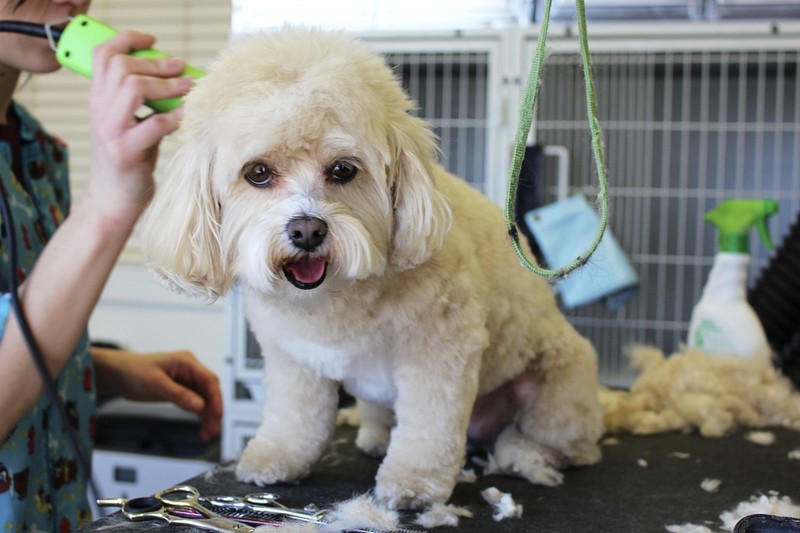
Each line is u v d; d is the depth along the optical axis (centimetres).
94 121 88
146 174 91
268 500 82
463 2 178
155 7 239
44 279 92
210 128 83
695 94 170
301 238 79
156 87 86
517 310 102
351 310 86
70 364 118
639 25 160
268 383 98
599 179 62
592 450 109
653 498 93
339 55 83
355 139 80
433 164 91
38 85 248
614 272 155
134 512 77
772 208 144
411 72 176
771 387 135
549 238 157
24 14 98
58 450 113
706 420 128
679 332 175
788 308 157
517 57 162
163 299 241
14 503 102
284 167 83
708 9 171
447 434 87
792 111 168
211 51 237
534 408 109
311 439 95
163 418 198
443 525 81
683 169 173
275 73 80
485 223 101
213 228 87
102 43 89
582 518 85
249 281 83
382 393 95
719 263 147
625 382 174
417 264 86
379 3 181
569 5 173
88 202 93
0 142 113
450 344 87
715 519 85
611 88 170
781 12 169
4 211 93
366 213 84
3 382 90
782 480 101
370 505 78
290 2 181
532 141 167
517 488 96
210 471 99
